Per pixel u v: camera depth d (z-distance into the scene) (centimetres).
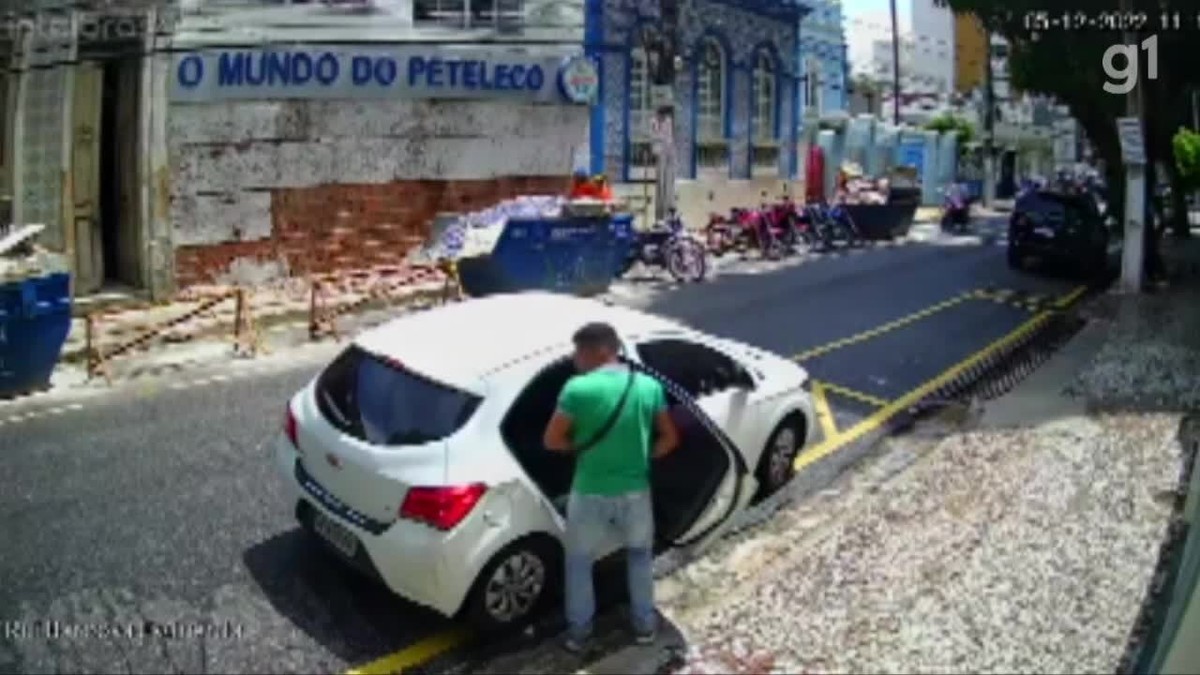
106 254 1435
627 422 516
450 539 521
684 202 2380
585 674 518
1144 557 620
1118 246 2467
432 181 1702
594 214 1518
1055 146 5800
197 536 658
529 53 1805
